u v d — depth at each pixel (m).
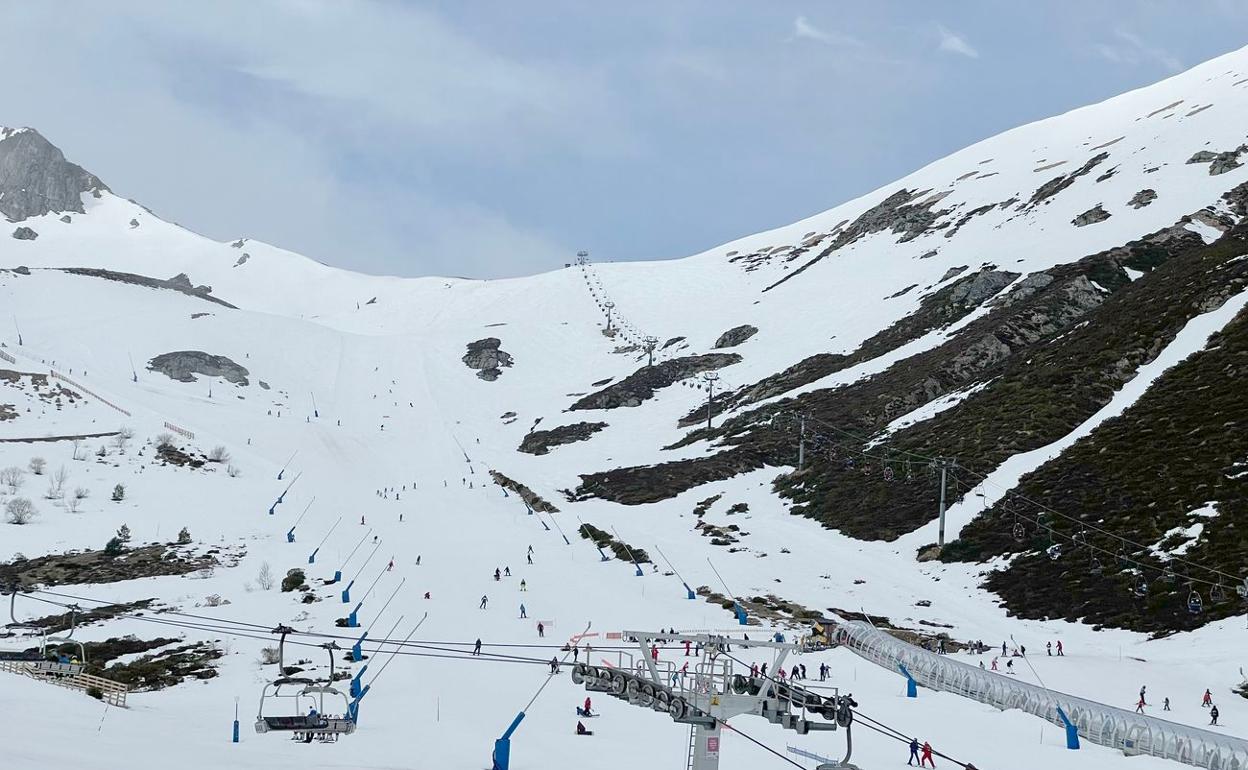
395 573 103.44
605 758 48.25
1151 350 129.50
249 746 47.34
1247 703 63.62
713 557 109.69
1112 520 97.50
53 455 144.00
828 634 80.81
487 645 79.62
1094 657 74.69
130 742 43.47
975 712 60.72
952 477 117.75
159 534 114.81
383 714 59.12
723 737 53.41
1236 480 95.00
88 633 82.62
